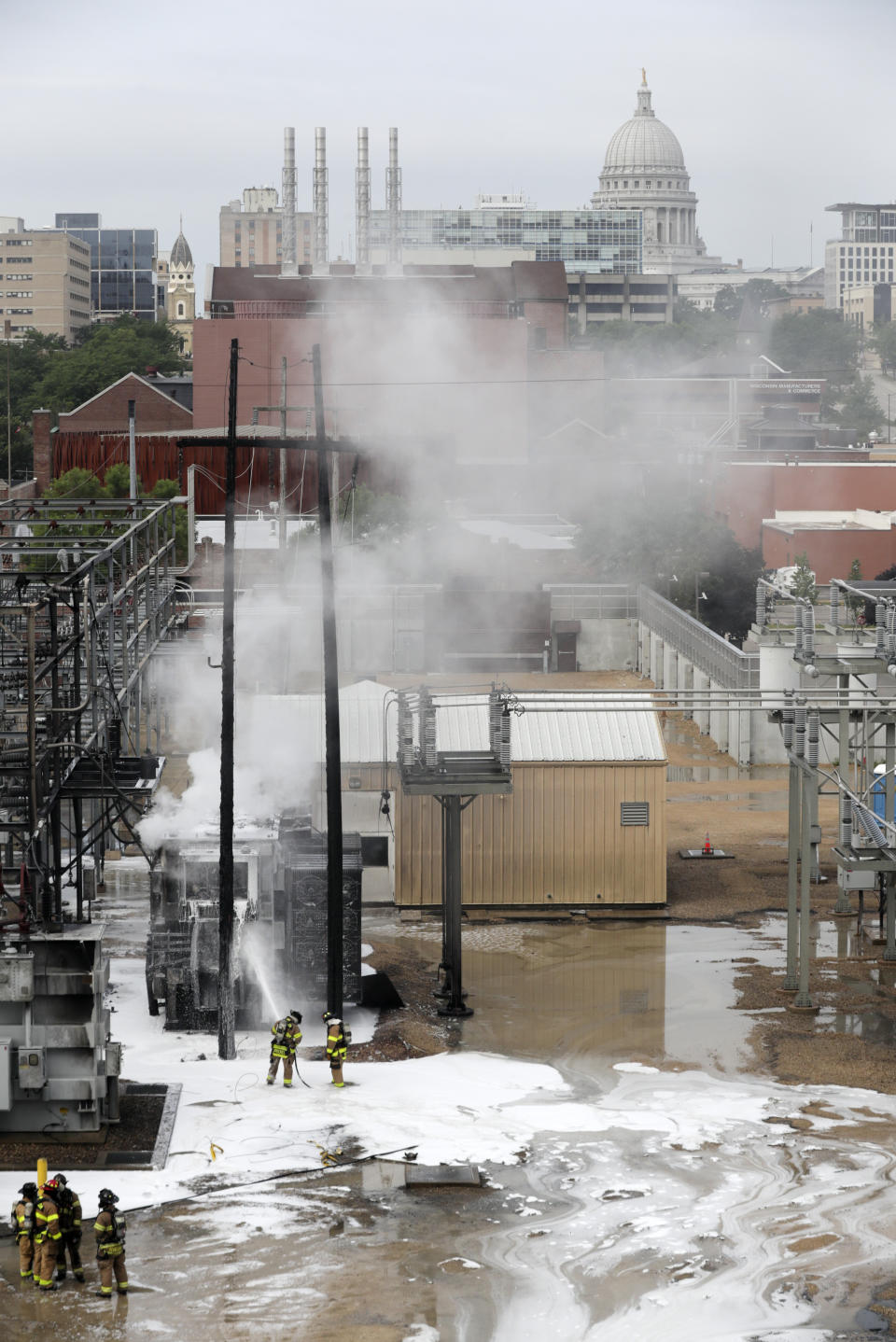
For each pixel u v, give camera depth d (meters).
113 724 123.81
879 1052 94.56
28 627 92.69
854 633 163.25
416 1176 73.81
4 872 100.50
